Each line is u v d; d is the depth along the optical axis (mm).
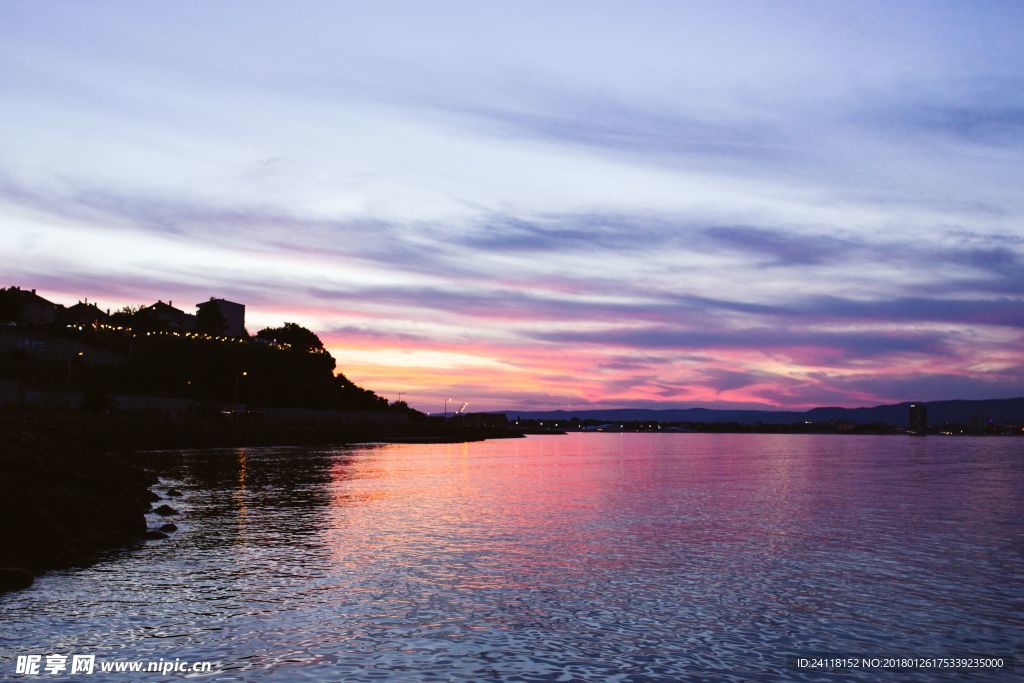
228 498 47719
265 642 18047
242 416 145250
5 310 145250
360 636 18672
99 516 32031
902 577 26484
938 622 20906
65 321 175875
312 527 35938
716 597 23219
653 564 28156
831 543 33656
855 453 171375
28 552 25203
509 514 42781
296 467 77750
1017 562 29438
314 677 15898
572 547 31656
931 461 128000
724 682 16188
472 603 21969
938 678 16844
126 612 20250
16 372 123938
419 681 15828
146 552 28594
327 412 184875
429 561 27938
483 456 122250
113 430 96812
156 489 51812
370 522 38000
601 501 51500
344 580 24500
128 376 150875
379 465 86688
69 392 113125
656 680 16203
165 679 15602
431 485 61344
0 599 21312
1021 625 20688
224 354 181500
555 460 115500
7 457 34562
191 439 109938
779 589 24406
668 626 20078
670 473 85875
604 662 17219
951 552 31688
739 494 58531
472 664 16891
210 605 21078
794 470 95125
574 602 22312
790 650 18391
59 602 21078
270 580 24297
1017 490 64500
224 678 15734
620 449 186375
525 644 18344
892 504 51594
